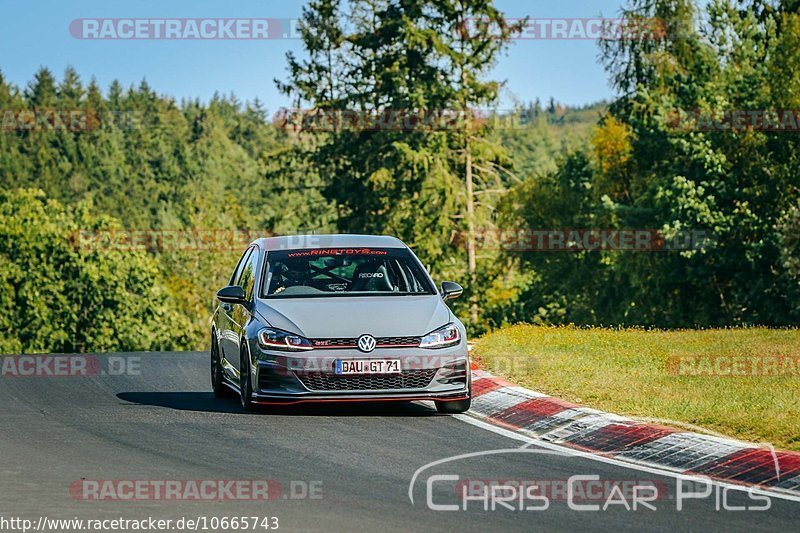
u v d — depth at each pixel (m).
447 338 37.56
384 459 29.94
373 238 43.22
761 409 35.38
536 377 43.72
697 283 136.88
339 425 35.72
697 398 38.09
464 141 176.75
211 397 43.72
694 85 138.00
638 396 38.66
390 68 174.62
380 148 173.12
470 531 22.08
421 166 169.62
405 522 22.80
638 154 141.75
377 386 36.72
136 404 41.34
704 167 129.88
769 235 124.94
